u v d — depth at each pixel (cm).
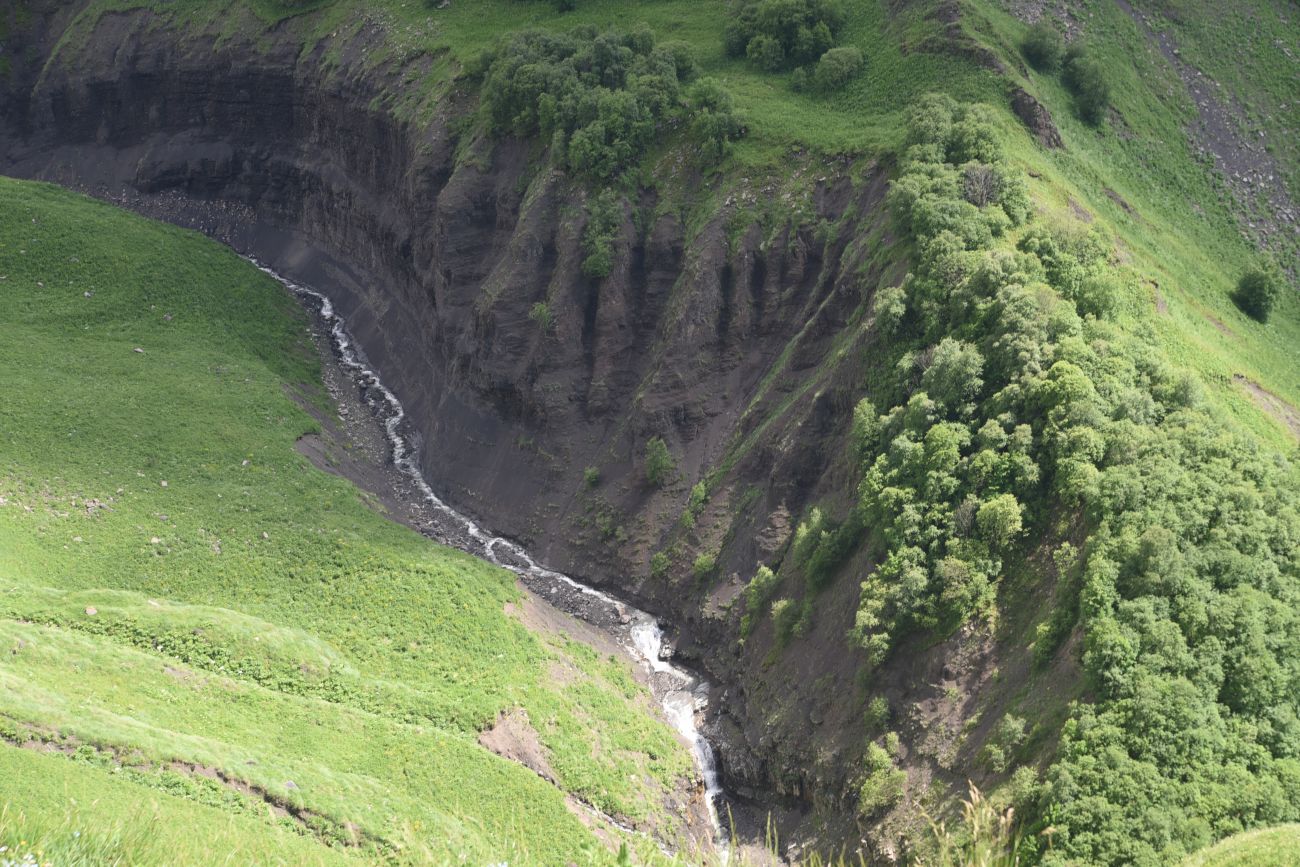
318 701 7275
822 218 9512
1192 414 7000
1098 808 5500
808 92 10762
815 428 8362
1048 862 5416
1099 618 6050
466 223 11269
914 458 7238
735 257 9656
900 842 6209
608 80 11069
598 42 11138
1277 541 6438
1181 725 5678
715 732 7794
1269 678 5856
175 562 8562
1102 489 6556
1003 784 5956
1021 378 7206
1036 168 9225
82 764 5700
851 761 6800
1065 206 9000
